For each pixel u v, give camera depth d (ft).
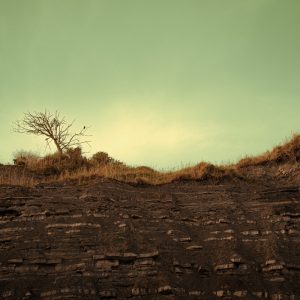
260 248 66.28
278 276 61.67
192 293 59.72
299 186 79.61
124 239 65.57
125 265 62.13
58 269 61.26
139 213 72.69
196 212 74.79
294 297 58.85
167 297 58.03
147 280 59.82
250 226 70.54
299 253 65.46
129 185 81.41
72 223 68.03
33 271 60.70
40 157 104.27
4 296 57.16
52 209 70.38
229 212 73.97
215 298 59.31
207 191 79.87
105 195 75.36
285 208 72.84
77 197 75.41
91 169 92.63
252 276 61.82
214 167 86.12
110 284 59.62
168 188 81.51
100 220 69.31
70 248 63.87
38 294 57.72
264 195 77.51
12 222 68.69
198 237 69.67
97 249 63.82
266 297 59.00
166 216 72.74
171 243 67.26
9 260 61.31
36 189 78.84
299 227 69.67
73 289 57.88
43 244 64.18
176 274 62.18
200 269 62.90
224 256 64.95
